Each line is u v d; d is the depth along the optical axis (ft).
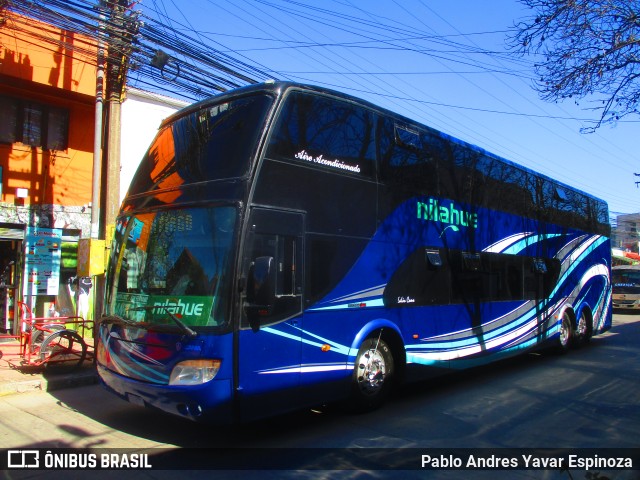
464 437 19.67
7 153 37.52
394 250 23.62
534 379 30.71
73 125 40.81
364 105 22.95
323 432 19.94
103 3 32.04
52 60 37.58
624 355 39.93
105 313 20.86
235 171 18.29
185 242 18.66
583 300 42.70
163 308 18.22
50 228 39.42
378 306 22.49
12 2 28.96
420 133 26.22
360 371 21.90
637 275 82.89
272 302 16.90
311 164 20.07
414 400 25.32
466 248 28.73
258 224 17.85
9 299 38.81
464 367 27.91
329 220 20.54
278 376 18.03
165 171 21.04
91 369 28.89
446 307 26.78
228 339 16.78
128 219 21.35
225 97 20.56
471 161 29.99
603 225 47.98
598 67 24.81
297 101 19.98
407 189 24.81
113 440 18.76
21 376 27.02
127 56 32.68
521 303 33.76
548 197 38.29
